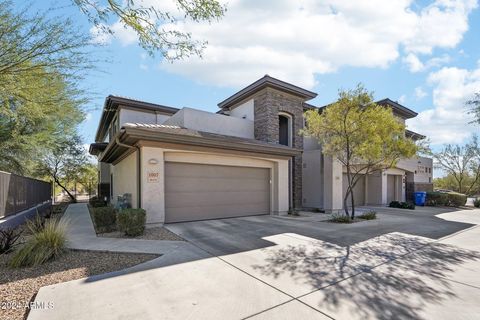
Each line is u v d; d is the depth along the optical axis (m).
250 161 11.86
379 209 16.78
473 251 6.45
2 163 10.42
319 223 10.26
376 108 10.73
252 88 15.10
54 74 4.91
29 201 11.59
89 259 5.51
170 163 9.59
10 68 4.46
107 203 18.47
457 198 19.97
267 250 6.27
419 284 4.33
